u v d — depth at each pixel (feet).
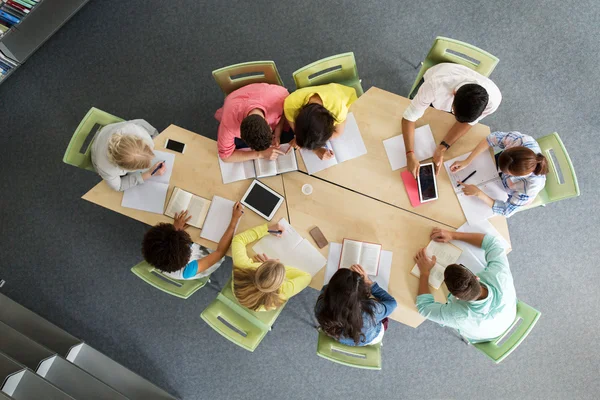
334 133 7.48
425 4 10.51
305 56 10.52
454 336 9.69
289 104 7.00
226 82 7.95
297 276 7.11
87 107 10.66
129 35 10.87
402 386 9.69
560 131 9.98
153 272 7.93
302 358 9.80
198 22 10.80
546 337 9.59
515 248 9.77
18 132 10.68
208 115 10.46
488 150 7.50
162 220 7.63
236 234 7.52
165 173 7.75
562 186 7.41
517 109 10.09
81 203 10.37
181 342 10.00
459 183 7.38
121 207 7.69
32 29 10.01
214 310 7.70
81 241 10.28
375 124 7.64
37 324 9.43
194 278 8.21
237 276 6.88
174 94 10.60
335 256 7.37
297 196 7.60
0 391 6.73
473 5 10.44
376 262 7.28
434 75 7.11
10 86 10.84
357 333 6.48
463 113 6.33
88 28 10.93
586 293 9.56
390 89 10.31
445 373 9.66
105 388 8.36
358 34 10.52
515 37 10.30
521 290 9.70
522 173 6.52
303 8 10.66
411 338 9.77
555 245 9.69
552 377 9.49
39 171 10.52
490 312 6.65
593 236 9.63
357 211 7.48
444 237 7.20
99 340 10.06
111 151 6.60
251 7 10.74
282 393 9.78
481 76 7.09
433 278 7.20
